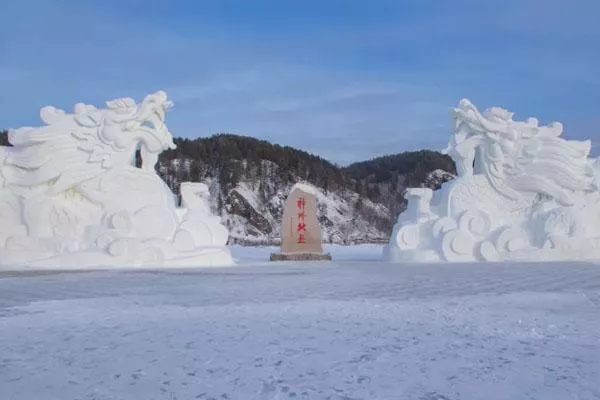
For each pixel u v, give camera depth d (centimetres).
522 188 1708
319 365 492
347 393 425
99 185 1511
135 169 1546
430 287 1016
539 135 1725
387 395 421
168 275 1257
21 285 1054
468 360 507
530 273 1280
